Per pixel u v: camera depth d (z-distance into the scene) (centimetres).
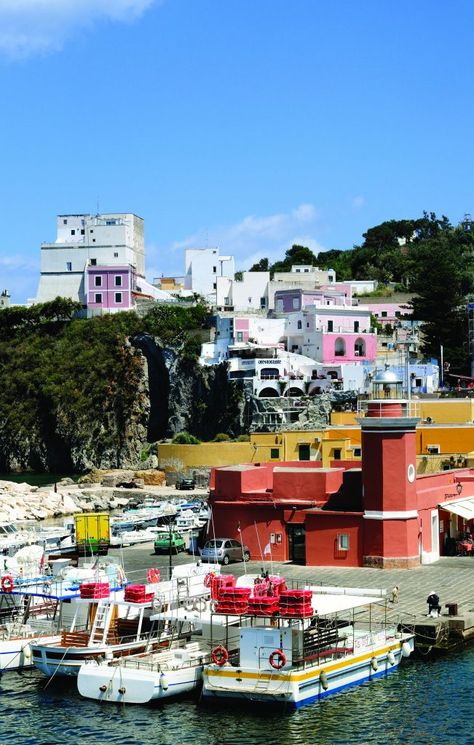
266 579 5331
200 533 8381
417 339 18425
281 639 4738
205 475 14100
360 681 4950
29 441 19338
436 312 18312
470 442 9406
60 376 19338
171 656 5009
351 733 4381
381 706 4666
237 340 18188
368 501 7044
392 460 6994
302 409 15775
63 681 5150
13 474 18925
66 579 5581
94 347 19512
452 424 9469
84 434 18825
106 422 18875
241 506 7588
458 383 16038
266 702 4672
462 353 17812
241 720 4575
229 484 7694
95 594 5222
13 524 10762
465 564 7119
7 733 4534
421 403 10269
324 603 5091
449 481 7825
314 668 4722
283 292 19700
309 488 7419
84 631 5272
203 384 17725
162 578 6575
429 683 4934
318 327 18050
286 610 4706
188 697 4875
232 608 4822
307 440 10212
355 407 15150
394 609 5688
